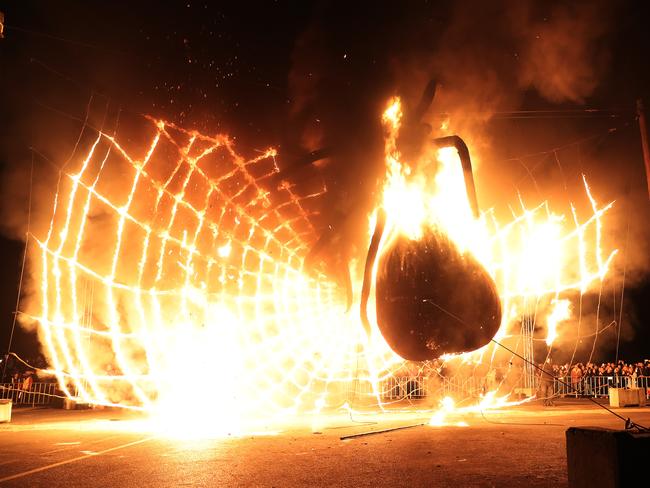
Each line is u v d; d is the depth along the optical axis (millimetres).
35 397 20641
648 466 4625
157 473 7254
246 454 8766
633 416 14273
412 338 9133
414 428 12078
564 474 6672
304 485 6332
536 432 11023
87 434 11930
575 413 15570
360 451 8859
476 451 8586
